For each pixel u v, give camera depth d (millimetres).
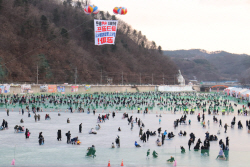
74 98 161500
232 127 73562
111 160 40312
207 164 38781
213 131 68375
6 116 89562
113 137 59062
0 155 41781
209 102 169375
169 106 133750
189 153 44875
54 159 40250
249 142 55625
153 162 39688
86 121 82438
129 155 43125
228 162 39938
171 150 46812
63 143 52094
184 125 77875
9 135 59125
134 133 64250
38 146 48500
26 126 71312
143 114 103188
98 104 132375
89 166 37406
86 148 47125
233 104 157750
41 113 100250
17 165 37219
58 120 83312
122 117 89438
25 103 122500
